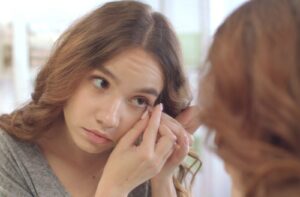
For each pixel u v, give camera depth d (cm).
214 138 46
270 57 41
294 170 40
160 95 88
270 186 41
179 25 201
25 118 93
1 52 214
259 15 45
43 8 209
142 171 83
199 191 201
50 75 89
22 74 211
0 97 218
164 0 203
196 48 196
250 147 42
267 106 41
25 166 91
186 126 91
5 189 89
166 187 92
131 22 82
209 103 46
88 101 81
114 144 86
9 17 212
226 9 195
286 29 42
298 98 40
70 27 90
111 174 83
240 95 43
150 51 81
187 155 93
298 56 41
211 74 46
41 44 209
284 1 45
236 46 44
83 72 81
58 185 91
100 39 80
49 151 95
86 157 94
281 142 42
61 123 94
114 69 79
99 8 87
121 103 81
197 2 200
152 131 84
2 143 93
